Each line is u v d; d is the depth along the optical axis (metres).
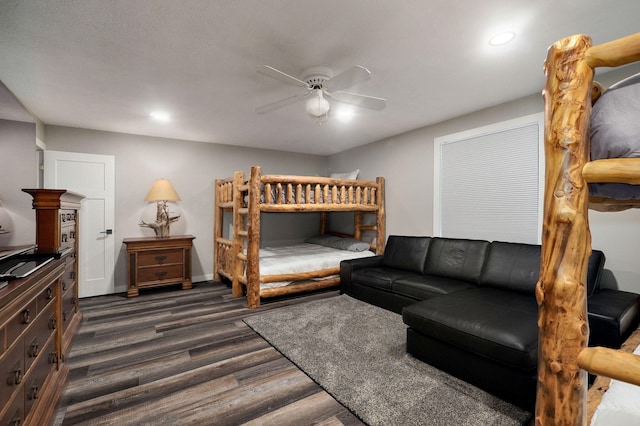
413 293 3.11
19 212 1.91
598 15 1.76
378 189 4.75
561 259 0.70
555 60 0.72
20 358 1.27
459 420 1.64
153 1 1.64
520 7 1.69
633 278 2.48
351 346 2.52
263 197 3.84
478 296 2.56
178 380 2.06
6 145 1.84
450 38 2.00
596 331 1.96
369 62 2.32
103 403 1.82
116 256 4.28
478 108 3.43
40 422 1.44
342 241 5.00
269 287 3.77
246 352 2.46
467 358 1.98
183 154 4.80
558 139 0.71
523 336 1.77
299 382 2.03
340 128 4.22
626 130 0.65
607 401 0.79
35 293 1.44
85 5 1.66
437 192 4.02
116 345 2.58
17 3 1.63
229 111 3.42
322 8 1.70
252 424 1.64
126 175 4.36
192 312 3.41
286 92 2.88
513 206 3.26
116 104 3.17
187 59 2.26
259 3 1.66
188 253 4.43
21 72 2.43
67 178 3.95
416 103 3.25
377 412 1.71
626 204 1.02
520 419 1.64
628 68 2.52
